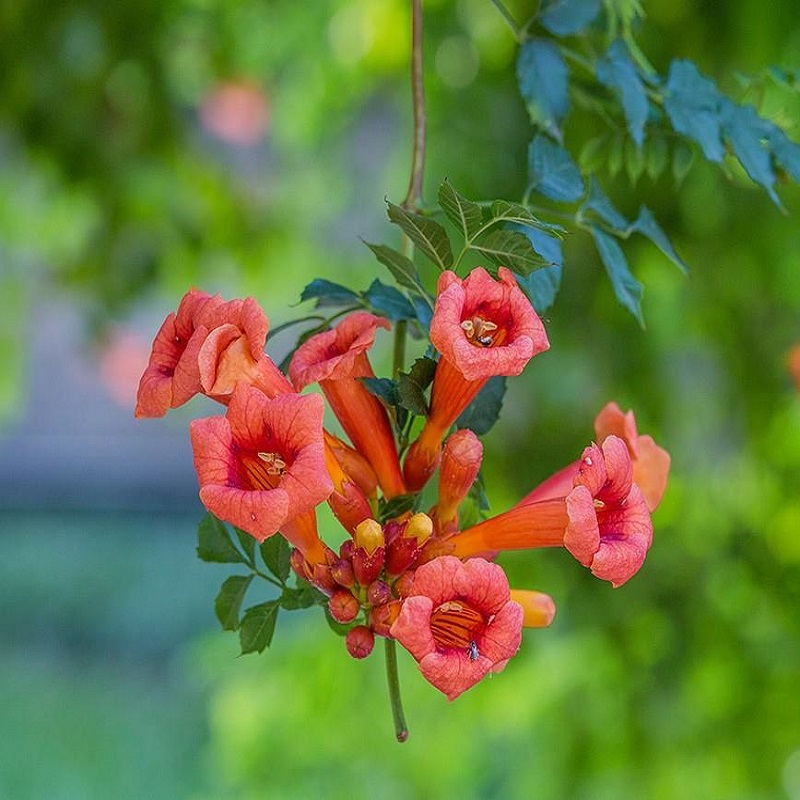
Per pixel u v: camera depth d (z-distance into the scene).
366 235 9.60
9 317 8.78
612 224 3.31
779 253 6.88
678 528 7.09
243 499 2.40
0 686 13.14
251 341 2.61
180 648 14.02
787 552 6.95
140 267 8.17
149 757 12.02
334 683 7.63
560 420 7.09
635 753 7.12
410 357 7.88
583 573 7.04
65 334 17.84
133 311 8.52
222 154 9.17
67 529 17.14
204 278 8.67
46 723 12.52
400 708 2.75
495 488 7.23
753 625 7.00
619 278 3.25
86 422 18.14
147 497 17.86
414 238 2.76
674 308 7.12
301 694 7.70
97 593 15.20
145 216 8.05
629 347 7.07
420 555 2.78
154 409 2.69
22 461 17.75
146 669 13.63
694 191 6.76
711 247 6.91
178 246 8.27
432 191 7.59
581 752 7.23
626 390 7.11
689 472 7.31
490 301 2.59
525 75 3.39
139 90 7.66
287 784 7.80
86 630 14.34
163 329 2.77
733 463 7.35
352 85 8.59
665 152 3.86
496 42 7.47
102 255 8.10
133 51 7.46
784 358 6.95
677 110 3.52
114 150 7.72
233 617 2.91
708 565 7.02
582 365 7.01
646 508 2.66
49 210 8.59
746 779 7.10
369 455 2.91
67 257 8.42
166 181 8.01
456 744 7.63
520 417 7.23
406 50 8.08
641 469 3.01
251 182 9.21
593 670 7.11
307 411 2.47
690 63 3.62
